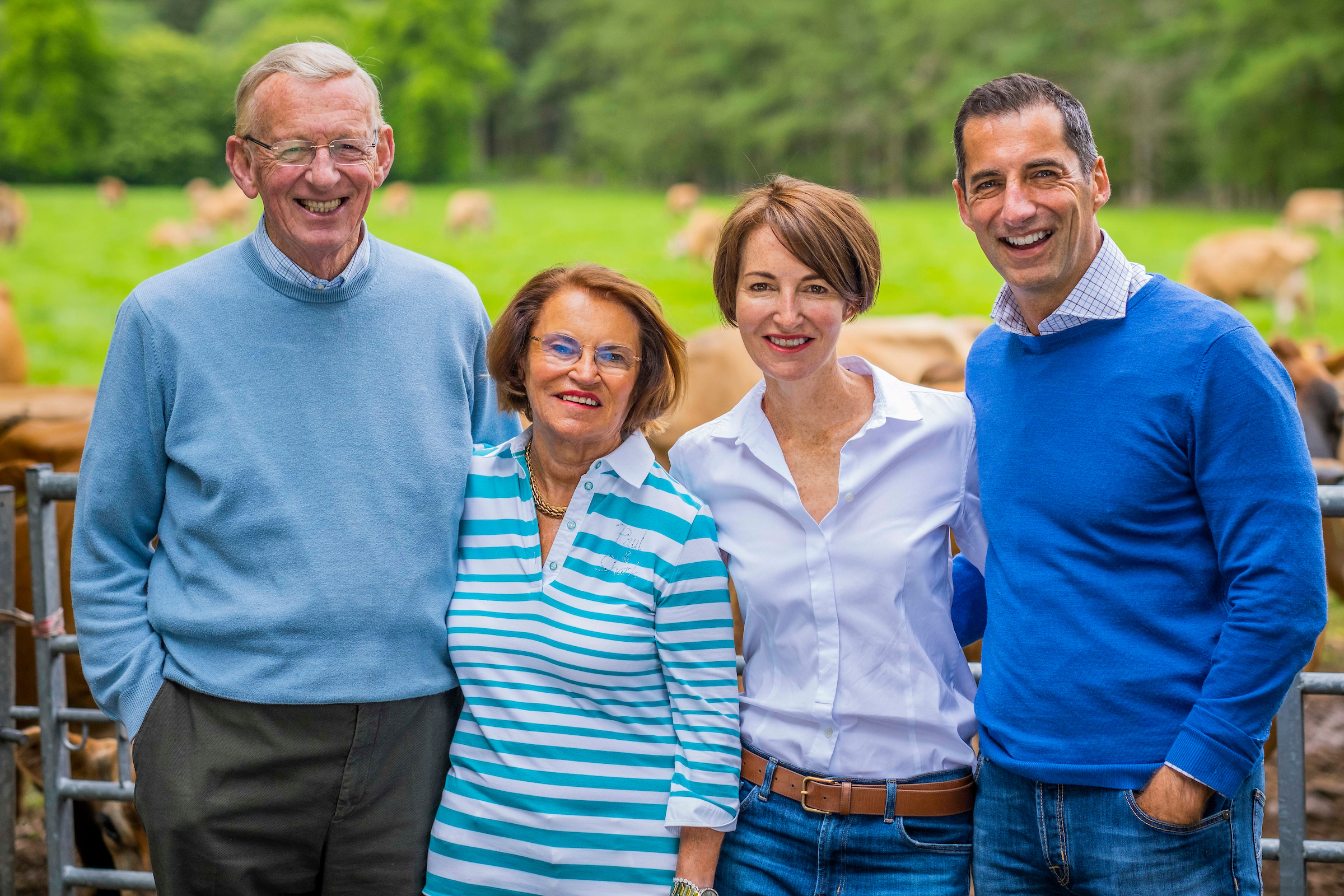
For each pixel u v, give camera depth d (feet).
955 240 100.22
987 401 6.75
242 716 6.70
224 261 7.00
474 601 6.97
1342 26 137.69
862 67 204.95
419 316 7.22
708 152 228.43
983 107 6.40
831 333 6.55
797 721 6.79
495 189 220.43
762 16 223.30
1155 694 6.08
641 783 6.70
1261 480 5.86
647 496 6.84
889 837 6.66
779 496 6.81
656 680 6.80
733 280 6.77
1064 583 6.23
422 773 6.95
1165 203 159.74
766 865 6.80
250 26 296.10
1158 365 6.08
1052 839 6.29
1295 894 7.97
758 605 6.86
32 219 137.28
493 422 7.87
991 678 6.57
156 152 237.45
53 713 9.07
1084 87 166.30
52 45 230.48
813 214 6.40
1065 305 6.30
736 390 14.19
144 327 6.79
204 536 6.79
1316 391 13.78
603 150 241.76
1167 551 6.12
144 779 6.81
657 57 233.35
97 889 10.57
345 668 6.70
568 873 6.59
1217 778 5.87
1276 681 5.83
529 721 6.68
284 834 6.82
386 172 7.18
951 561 7.38
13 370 26.45
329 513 6.75
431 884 6.84
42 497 8.89
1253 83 137.39
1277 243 64.64
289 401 6.82
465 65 249.96
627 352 6.72
